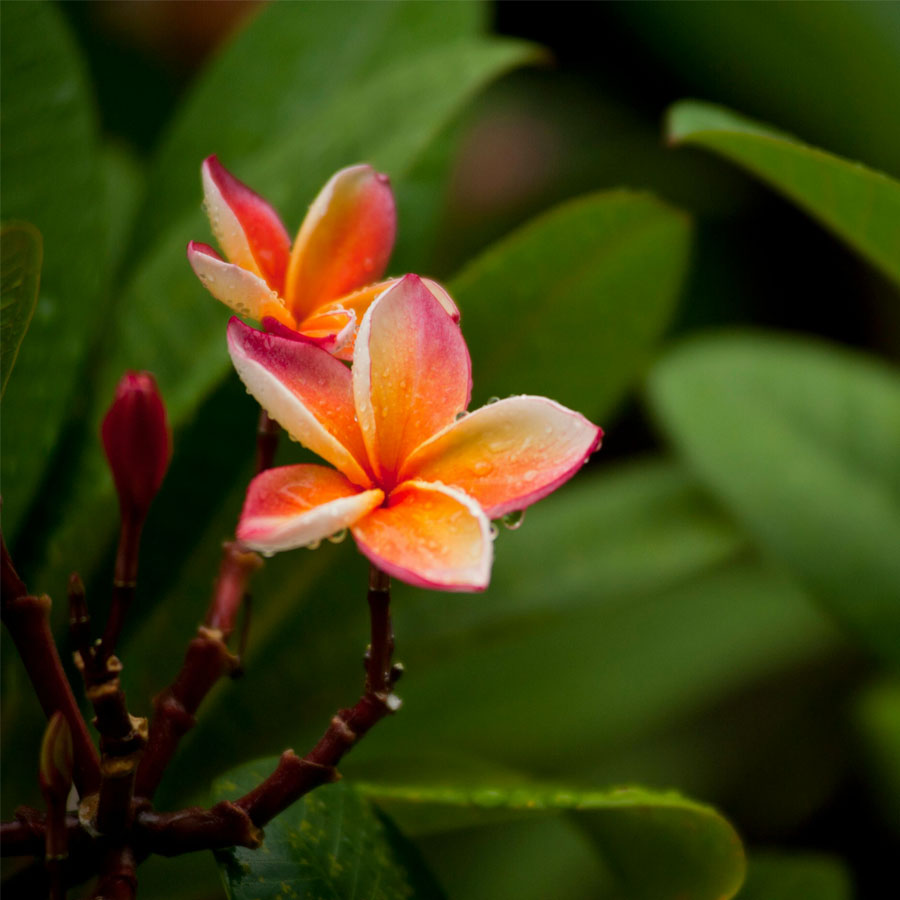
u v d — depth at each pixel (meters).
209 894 1.11
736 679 1.57
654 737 1.53
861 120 1.78
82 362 1.15
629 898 1.08
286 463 1.17
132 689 1.14
